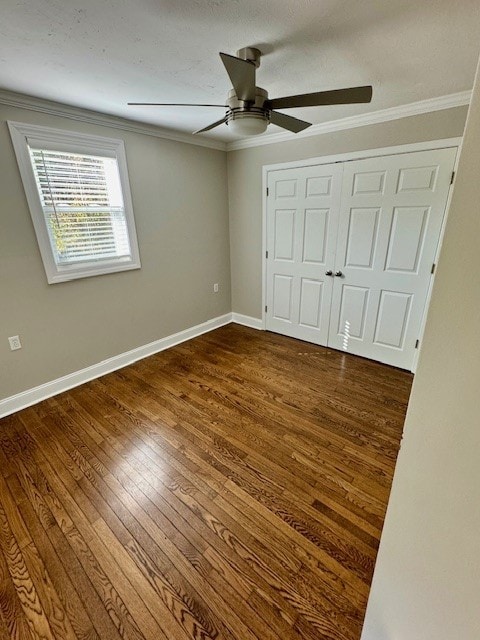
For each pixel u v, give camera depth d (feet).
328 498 5.43
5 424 7.51
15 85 6.37
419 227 8.53
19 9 4.00
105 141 8.62
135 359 10.81
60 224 8.22
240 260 13.38
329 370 9.86
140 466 6.18
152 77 6.09
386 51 5.21
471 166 1.51
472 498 1.94
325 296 11.02
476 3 3.97
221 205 12.71
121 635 3.71
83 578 4.28
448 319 1.77
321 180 9.96
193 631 3.74
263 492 5.57
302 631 3.72
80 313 9.05
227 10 4.09
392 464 6.14
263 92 5.50
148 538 4.80
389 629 2.87
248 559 4.49
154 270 10.80
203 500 5.43
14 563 4.49
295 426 7.28
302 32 4.66
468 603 2.13
